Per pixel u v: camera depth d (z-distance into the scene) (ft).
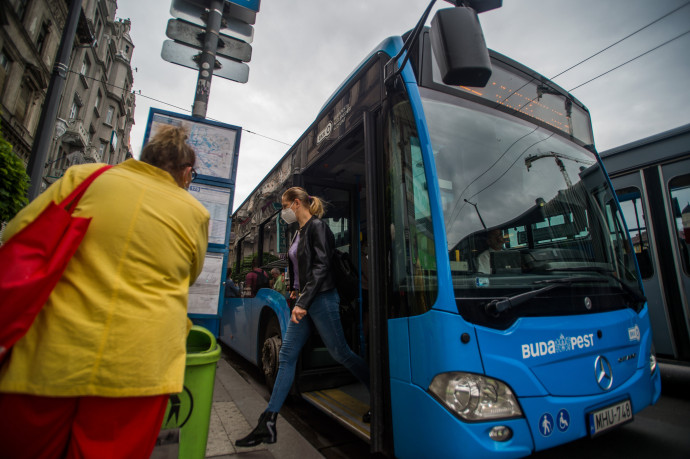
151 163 5.04
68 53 13.66
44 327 3.64
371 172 8.55
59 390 3.53
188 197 4.88
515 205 8.17
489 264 7.14
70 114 85.51
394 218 7.81
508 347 6.33
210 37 15.78
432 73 8.52
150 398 3.99
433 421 6.07
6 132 55.77
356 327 13.00
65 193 4.18
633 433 9.91
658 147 15.10
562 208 8.93
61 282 3.81
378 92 8.95
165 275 4.33
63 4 67.15
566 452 8.79
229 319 19.67
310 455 8.50
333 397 10.99
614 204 10.27
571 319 7.06
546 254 8.00
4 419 3.53
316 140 12.22
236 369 18.04
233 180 13.65
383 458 8.73
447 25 6.49
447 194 7.33
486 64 6.31
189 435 5.70
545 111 10.05
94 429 3.71
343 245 13.39
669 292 14.15
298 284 10.44
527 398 6.20
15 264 3.37
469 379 6.01
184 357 4.39
